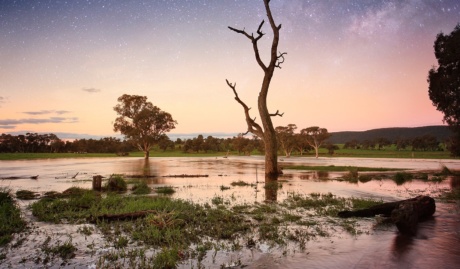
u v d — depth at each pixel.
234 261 5.68
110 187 16.86
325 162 56.34
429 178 22.70
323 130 96.94
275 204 11.80
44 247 6.52
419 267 5.23
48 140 147.88
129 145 133.00
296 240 6.99
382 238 7.09
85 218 9.26
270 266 5.39
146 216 8.99
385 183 19.45
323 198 13.03
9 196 11.85
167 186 17.94
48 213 10.00
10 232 7.72
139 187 16.02
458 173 26.84
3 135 140.38
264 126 27.25
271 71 27.58
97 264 5.59
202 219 8.96
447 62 33.12
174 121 80.12
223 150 161.25
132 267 5.45
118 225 8.34
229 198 13.33
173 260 5.57
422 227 8.09
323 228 8.09
